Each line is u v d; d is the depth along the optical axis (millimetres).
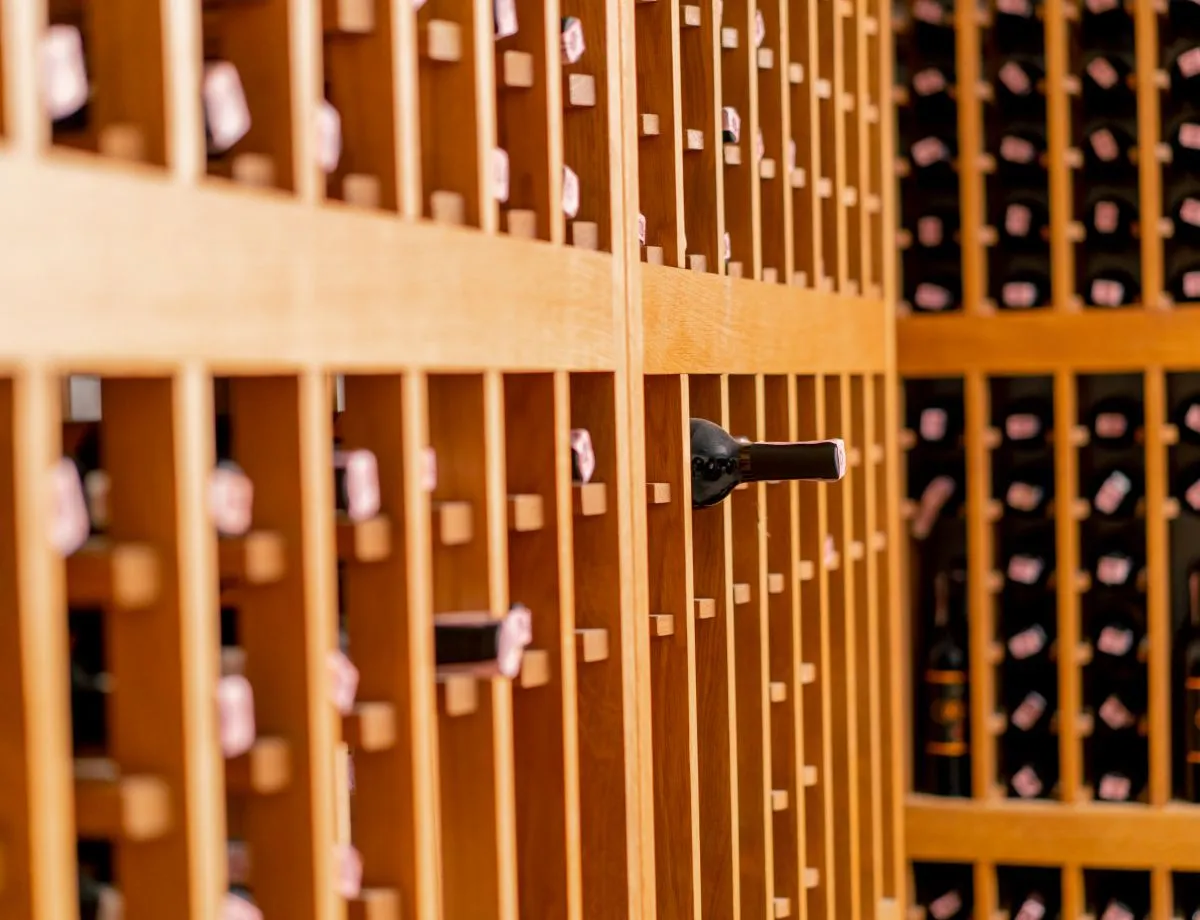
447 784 1052
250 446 838
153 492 738
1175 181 3180
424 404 1055
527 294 1088
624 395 1287
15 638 646
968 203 2758
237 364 765
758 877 1705
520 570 1163
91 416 1326
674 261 1455
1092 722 2879
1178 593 3074
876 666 2258
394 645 933
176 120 732
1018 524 3193
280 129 834
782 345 1793
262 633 840
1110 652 2893
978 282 2762
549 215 1157
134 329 692
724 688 1577
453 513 1021
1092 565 3164
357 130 938
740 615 1711
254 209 777
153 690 745
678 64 1452
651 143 1458
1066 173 2744
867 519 2240
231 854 864
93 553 722
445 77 1039
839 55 2119
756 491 1698
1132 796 2828
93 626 1082
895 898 2381
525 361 1084
